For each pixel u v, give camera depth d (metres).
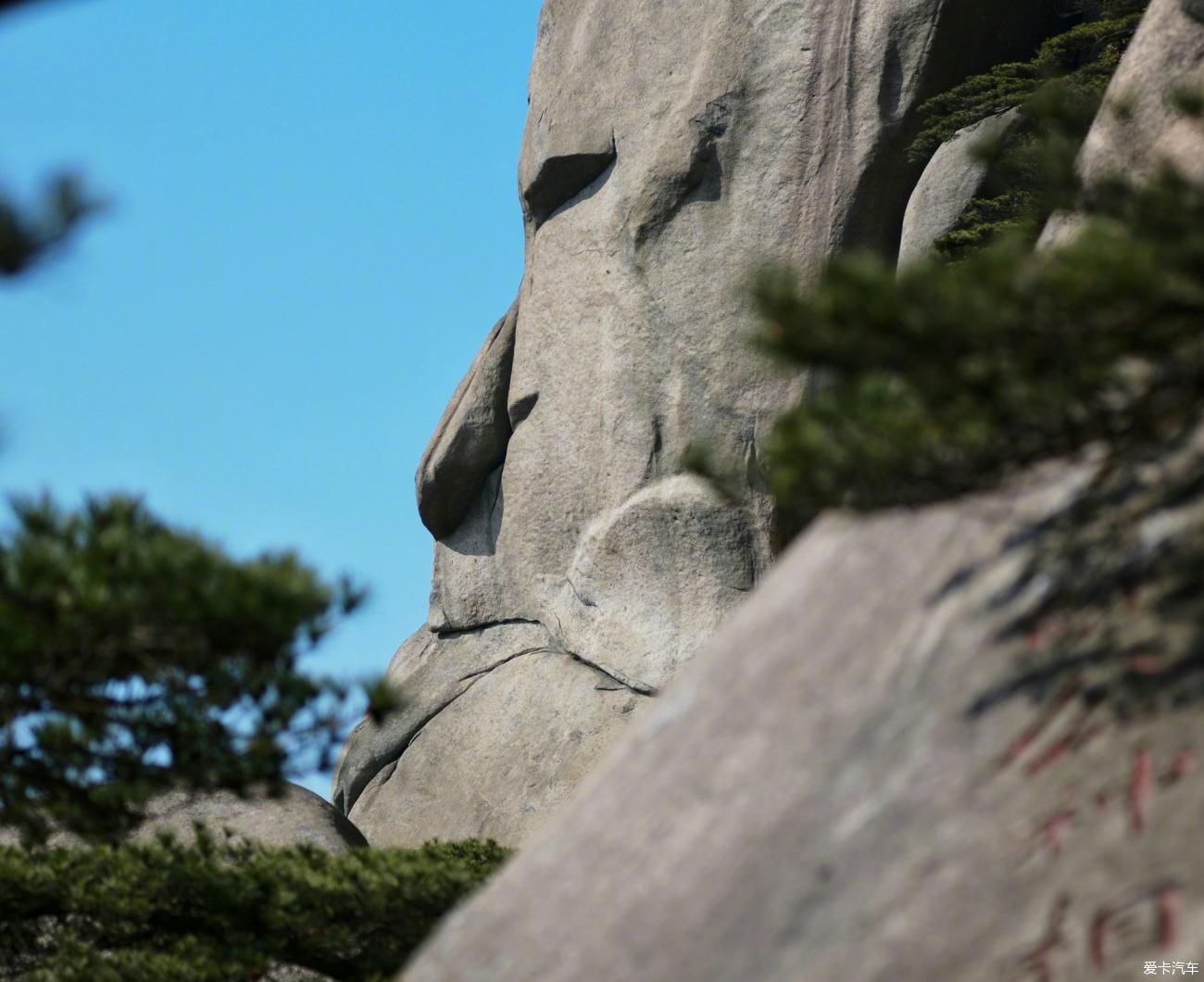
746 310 69.44
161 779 23.88
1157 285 13.55
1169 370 14.64
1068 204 17.12
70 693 22.83
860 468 15.27
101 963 30.38
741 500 16.78
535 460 76.38
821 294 14.40
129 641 21.14
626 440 72.00
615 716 68.50
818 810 15.37
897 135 68.44
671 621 69.00
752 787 16.09
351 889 31.61
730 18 73.38
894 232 69.44
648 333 72.19
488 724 72.69
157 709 23.45
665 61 74.81
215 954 30.97
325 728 23.67
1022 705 14.98
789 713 16.56
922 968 13.68
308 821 49.06
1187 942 12.77
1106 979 12.94
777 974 14.30
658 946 15.20
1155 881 13.25
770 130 71.00
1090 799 14.01
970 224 58.09
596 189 76.88
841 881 14.66
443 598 80.31
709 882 15.45
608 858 16.58
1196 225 14.08
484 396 80.12
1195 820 13.40
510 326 80.88
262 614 20.72
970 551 16.59
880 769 15.32
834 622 17.28
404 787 73.75
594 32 78.75
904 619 16.52
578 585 72.50
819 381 67.56
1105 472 15.91
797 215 69.44
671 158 72.25
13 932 32.50
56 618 20.61
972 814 14.47
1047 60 63.47
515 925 16.59
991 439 15.16
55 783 24.23
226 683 22.88
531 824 67.06
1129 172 22.73
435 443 80.94
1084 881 13.55
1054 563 15.72
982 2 68.50
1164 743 14.00
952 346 14.16
